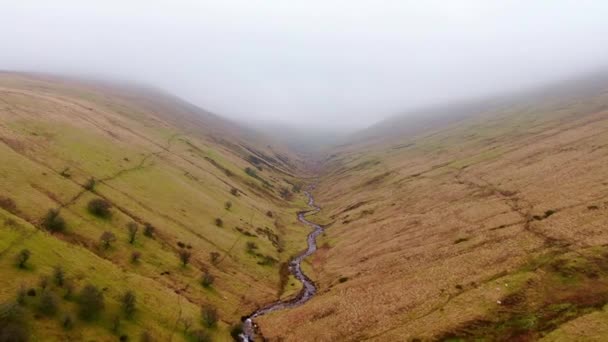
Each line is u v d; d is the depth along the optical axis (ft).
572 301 209.67
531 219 320.70
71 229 258.57
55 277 199.00
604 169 376.07
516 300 219.61
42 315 174.40
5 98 445.78
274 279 337.52
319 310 266.57
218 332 237.25
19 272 191.31
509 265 258.37
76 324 181.57
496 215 352.69
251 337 247.50
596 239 258.57
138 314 213.66
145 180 403.13
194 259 311.68
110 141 461.78
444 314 223.71
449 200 441.68
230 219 423.23
